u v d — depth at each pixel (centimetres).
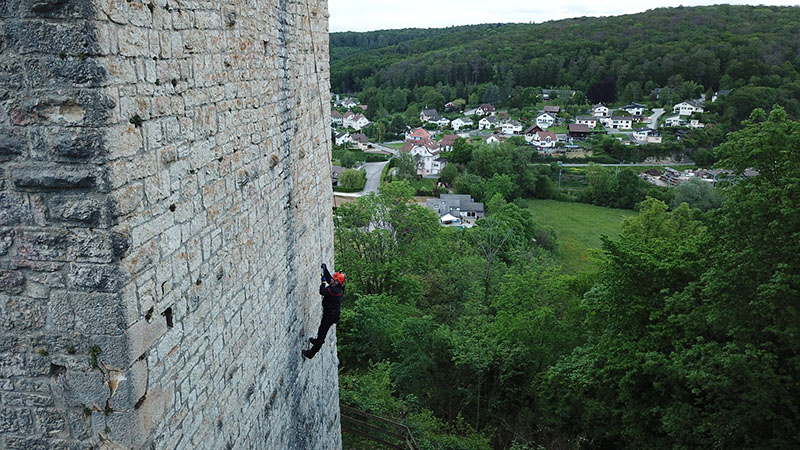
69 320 330
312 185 779
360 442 1216
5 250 322
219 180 463
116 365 336
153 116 354
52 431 356
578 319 1855
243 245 523
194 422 433
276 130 611
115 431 348
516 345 1831
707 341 1252
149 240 354
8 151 307
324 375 892
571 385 1523
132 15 326
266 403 606
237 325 514
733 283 1141
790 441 1056
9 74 296
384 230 2741
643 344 1341
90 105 296
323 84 826
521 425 1692
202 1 419
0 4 286
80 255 319
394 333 1912
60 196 311
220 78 457
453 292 2891
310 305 786
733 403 1122
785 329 1034
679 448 1159
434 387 1794
